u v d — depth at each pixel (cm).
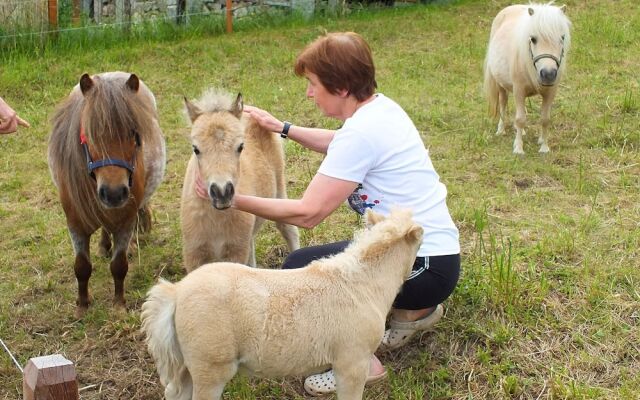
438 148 691
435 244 368
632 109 751
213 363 311
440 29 1110
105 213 440
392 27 1112
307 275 325
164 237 560
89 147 409
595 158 647
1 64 920
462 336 411
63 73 900
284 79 911
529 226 528
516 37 677
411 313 395
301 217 352
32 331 445
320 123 764
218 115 370
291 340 315
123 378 402
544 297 432
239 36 1073
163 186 643
